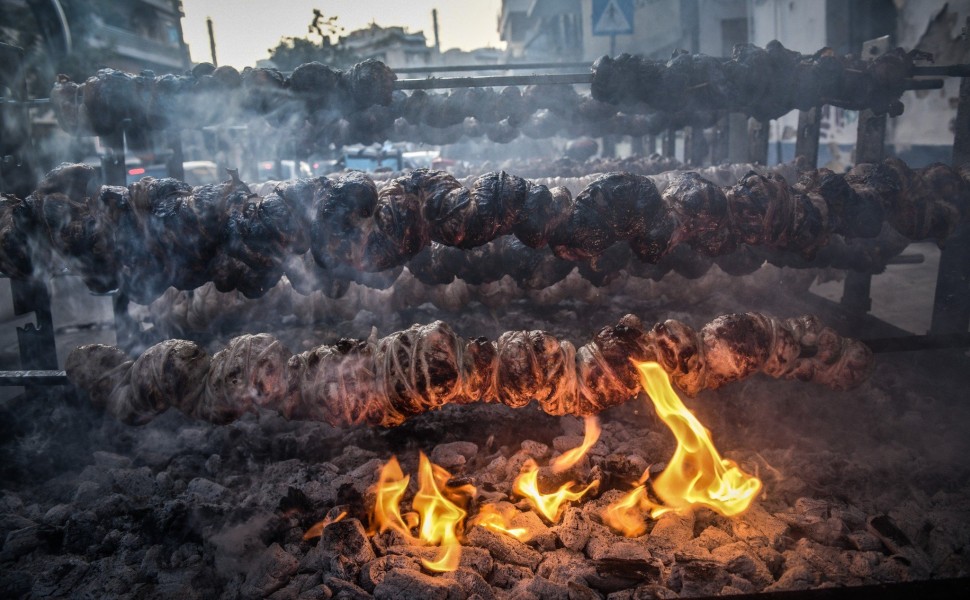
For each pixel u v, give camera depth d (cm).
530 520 236
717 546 223
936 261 787
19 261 280
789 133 1239
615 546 219
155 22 3020
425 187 249
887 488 262
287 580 212
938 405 335
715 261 340
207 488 267
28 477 294
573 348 243
